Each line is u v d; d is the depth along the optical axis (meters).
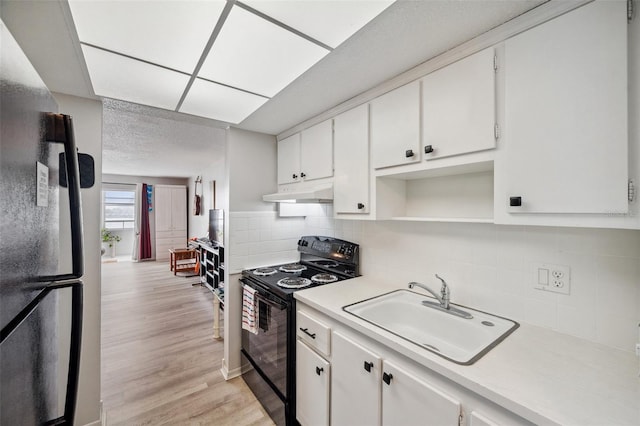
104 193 7.41
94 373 1.68
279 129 2.38
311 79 1.48
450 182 1.58
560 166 0.92
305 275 2.19
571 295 1.14
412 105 1.38
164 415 1.86
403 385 1.06
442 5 0.95
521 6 0.97
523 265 1.28
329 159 1.91
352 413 1.30
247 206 2.39
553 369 0.91
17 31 1.03
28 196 0.56
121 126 2.72
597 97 0.85
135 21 0.99
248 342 2.20
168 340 2.94
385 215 1.65
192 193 7.20
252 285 2.11
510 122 1.04
